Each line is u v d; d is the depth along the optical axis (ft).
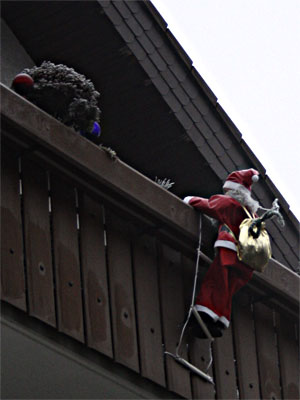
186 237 65.72
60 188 61.82
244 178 66.80
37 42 77.87
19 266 57.93
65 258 60.44
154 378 62.69
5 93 57.88
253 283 69.00
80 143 60.44
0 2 75.41
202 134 78.69
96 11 74.74
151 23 76.59
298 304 70.33
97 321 60.75
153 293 64.59
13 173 59.62
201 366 65.72
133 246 64.64
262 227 65.26
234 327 69.05
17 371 60.85
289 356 71.36
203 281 65.31
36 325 58.23
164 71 77.15
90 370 60.59
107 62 77.25
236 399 67.05
